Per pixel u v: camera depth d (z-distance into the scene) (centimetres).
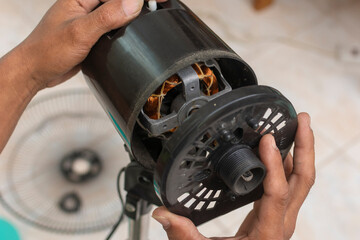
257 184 56
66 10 68
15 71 68
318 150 149
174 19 59
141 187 72
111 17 58
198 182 55
